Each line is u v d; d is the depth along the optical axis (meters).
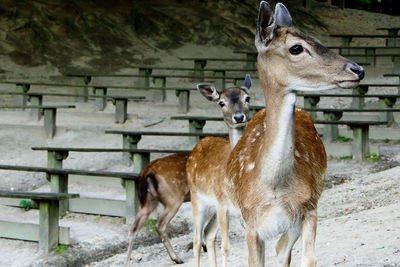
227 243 6.43
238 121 6.66
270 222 4.48
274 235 4.54
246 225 4.61
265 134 4.35
